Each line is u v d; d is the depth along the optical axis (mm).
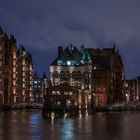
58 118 119250
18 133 69688
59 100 179875
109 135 67188
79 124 93000
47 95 181000
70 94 179625
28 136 64812
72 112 168125
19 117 123500
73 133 70188
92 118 121750
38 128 80625
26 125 88938
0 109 195500
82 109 187250
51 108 167125
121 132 73312
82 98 189000
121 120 112500
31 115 138125
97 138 62406
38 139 60750
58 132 72062
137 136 66125
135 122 103500
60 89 180500
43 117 124500
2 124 91750
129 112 197000
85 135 66688
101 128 81750
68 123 96062
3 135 66062
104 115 149125
